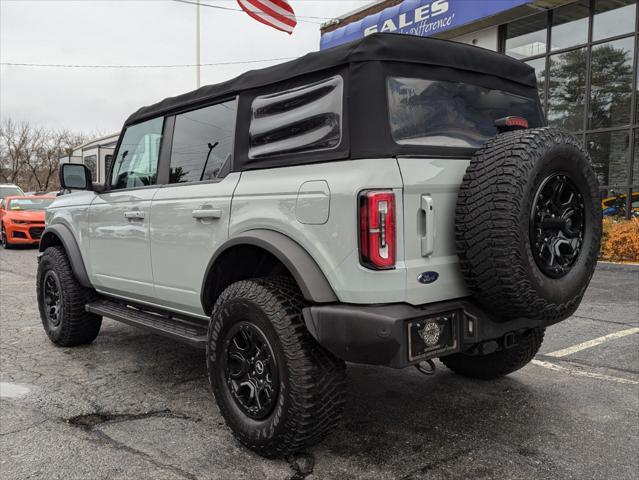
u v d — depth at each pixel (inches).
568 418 133.0
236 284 117.9
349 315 98.5
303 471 108.7
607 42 500.4
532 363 177.0
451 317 104.5
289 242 109.7
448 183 107.0
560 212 107.2
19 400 147.9
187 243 137.9
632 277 346.0
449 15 544.7
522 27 565.0
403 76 109.4
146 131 166.2
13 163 1851.6
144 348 199.2
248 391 116.7
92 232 180.9
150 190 155.2
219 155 135.9
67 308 191.0
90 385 159.6
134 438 124.1
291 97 118.3
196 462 112.7
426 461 112.3
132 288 163.6
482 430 126.7
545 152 101.0
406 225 100.9
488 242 98.9
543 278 102.0
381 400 145.3
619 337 207.3
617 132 502.0
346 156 104.3
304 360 104.0
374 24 620.4
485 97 126.3
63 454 116.1
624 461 111.4
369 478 105.8
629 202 495.5
